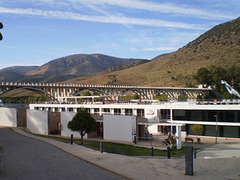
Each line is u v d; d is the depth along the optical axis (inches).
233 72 5339.6
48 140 1165.1
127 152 1047.0
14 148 919.7
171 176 526.9
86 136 1711.4
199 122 1914.4
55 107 2967.5
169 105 2066.9
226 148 1424.7
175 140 1352.1
